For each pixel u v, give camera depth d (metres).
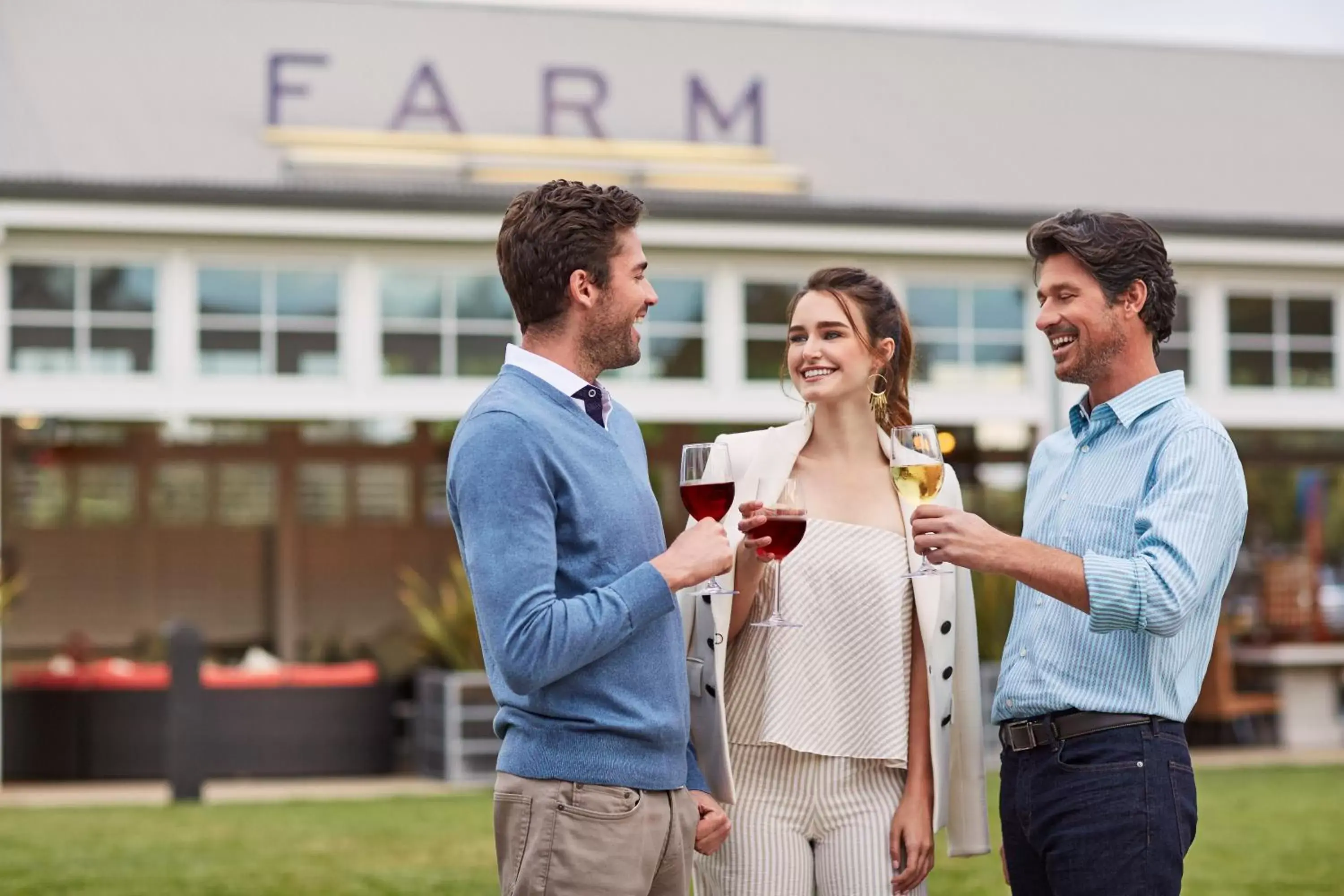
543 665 2.86
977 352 11.27
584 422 3.08
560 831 2.99
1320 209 13.04
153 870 7.49
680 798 3.15
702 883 3.73
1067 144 13.59
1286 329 11.89
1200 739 13.21
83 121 11.77
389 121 12.26
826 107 13.45
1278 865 7.52
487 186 11.12
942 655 3.69
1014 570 3.09
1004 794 3.46
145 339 10.12
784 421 10.89
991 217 11.01
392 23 13.37
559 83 12.98
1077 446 3.44
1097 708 3.24
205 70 12.57
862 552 3.73
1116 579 3.04
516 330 10.58
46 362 9.98
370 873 7.40
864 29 14.59
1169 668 3.26
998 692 3.46
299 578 16.42
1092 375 3.36
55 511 15.99
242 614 16.36
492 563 2.89
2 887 7.05
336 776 11.66
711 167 11.88
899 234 10.95
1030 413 11.26
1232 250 11.56
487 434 2.95
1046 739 3.31
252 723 11.56
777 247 10.78
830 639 3.70
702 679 3.67
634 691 3.04
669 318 10.81
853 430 3.86
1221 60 15.39
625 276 3.11
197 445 16.22
